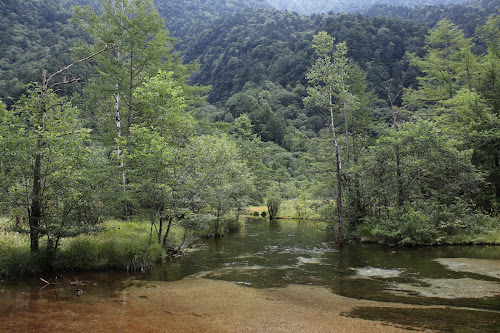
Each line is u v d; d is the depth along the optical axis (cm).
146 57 1658
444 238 1516
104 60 1598
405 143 1627
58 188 896
